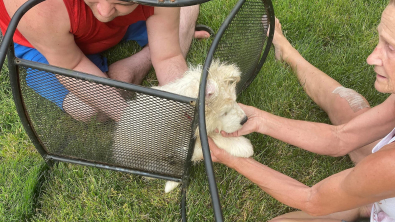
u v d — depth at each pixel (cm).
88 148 98
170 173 101
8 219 99
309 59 141
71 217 102
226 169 113
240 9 81
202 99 64
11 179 107
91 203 105
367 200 67
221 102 87
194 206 106
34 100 81
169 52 110
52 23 86
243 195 110
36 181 108
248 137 120
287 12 151
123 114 78
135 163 100
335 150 103
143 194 109
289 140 103
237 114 94
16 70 71
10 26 62
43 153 103
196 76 87
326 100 122
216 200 58
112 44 120
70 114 84
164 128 80
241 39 94
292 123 103
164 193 110
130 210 105
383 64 64
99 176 111
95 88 71
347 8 155
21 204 102
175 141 84
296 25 150
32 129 92
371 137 99
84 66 104
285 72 134
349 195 69
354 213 97
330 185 74
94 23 97
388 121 93
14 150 114
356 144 101
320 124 105
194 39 144
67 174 111
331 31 149
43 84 75
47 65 67
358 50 141
